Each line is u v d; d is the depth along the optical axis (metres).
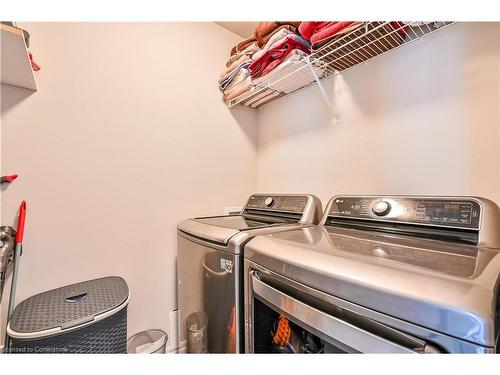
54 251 1.14
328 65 1.35
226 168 1.85
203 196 1.71
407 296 0.45
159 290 1.48
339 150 1.44
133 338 1.36
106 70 1.31
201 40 1.73
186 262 1.24
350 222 1.07
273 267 0.73
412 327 0.45
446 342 0.41
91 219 1.25
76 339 0.88
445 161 1.02
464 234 0.75
